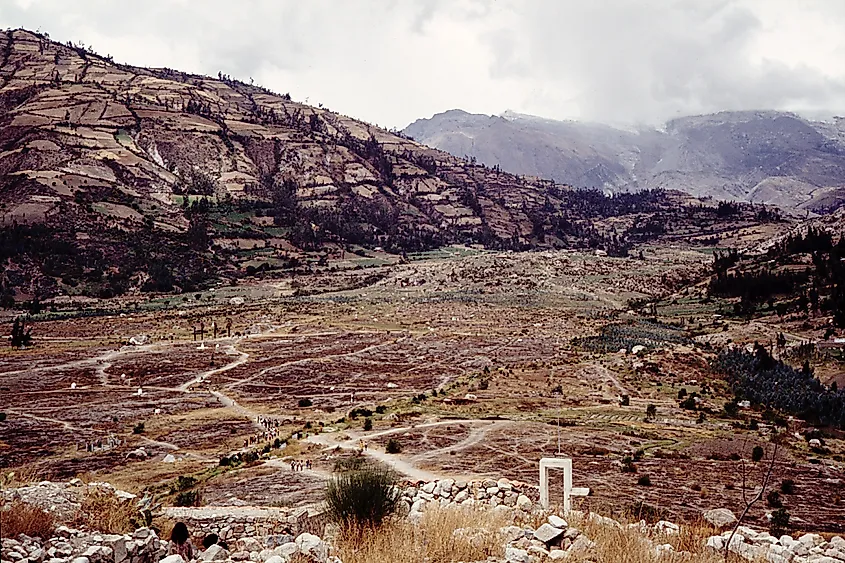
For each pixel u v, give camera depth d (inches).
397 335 6929.1
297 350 6176.2
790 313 7534.5
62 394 4392.2
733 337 6909.5
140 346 6353.3
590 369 5211.6
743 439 3235.7
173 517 893.8
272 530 877.2
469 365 5487.2
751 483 2288.4
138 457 2731.3
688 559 700.0
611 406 4057.6
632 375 5034.5
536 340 6619.1
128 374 5142.7
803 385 4813.0
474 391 4439.0
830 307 7214.6
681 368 5315.0
